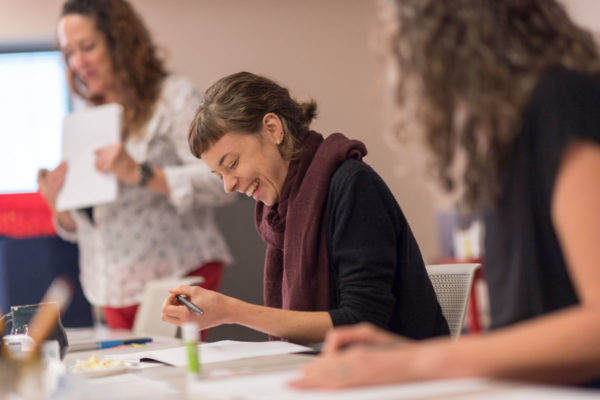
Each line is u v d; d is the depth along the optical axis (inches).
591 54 40.5
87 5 128.8
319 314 64.4
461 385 33.1
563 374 33.2
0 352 53.8
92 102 135.3
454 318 73.8
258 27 248.5
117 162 121.7
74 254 159.3
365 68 250.5
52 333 57.1
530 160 38.1
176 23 244.4
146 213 128.4
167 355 60.9
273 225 75.6
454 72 38.8
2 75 236.5
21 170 236.7
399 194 247.6
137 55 129.2
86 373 55.0
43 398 38.8
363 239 65.6
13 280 155.6
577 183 34.7
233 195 131.7
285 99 72.5
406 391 32.9
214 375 44.1
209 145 70.8
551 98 36.9
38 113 237.1
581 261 33.6
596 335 32.1
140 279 127.7
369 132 249.0
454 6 39.3
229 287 164.2
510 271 40.9
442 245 225.1
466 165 39.6
